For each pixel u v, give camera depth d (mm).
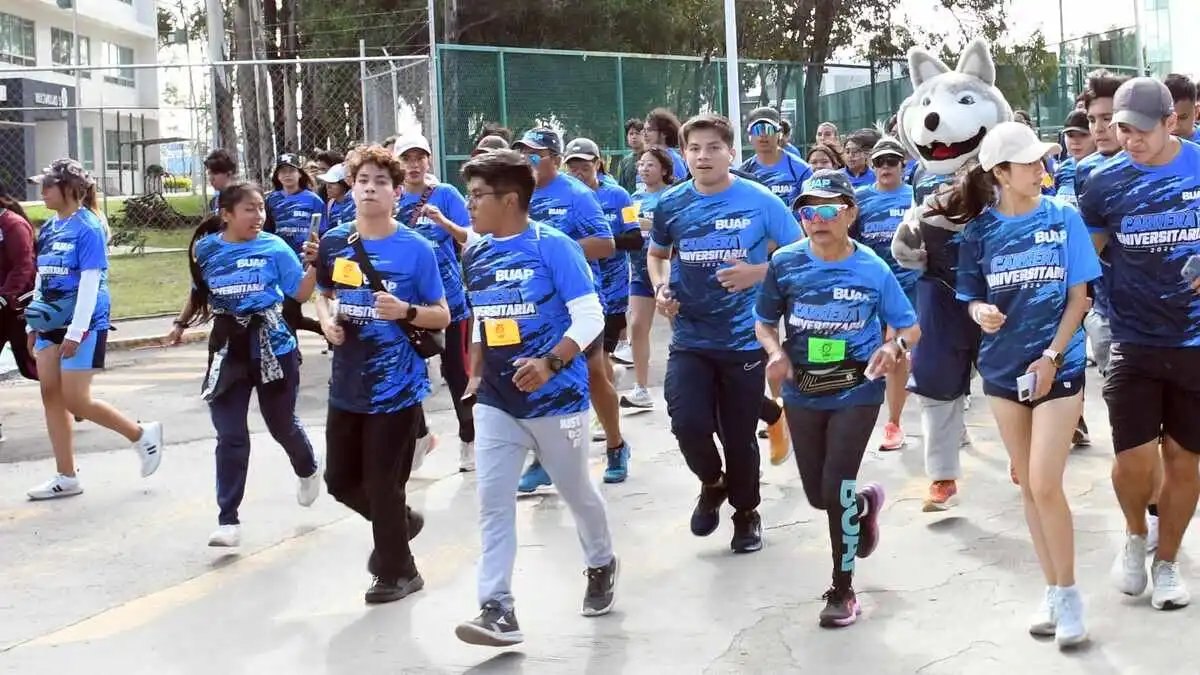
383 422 5621
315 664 5078
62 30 48250
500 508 5051
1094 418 9094
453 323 8117
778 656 4914
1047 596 4996
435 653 5129
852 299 5211
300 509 7609
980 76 7598
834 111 23875
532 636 5262
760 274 5953
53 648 5414
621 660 4949
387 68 26641
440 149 17562
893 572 5883
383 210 5582
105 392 12305
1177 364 5152
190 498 8031
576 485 5254
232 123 21391
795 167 9719
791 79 22578
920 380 6758
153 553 6828
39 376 8117
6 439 10094
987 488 7305
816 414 5348
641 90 19812
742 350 6098
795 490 7492
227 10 30234
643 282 9617
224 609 5844
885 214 8438
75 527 7441
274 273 6793
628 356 12703
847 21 29719
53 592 6219
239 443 6848
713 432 6156
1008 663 4730
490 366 5121
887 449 8344
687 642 5105
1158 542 5309
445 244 8062
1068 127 8492
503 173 5066
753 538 6281
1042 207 4852
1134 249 5242
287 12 28234
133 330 16344
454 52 17766
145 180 36844
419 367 5715
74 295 7910
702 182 6121
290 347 6922
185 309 6914
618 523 6930
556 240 5090
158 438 8211
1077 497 7000
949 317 6684
